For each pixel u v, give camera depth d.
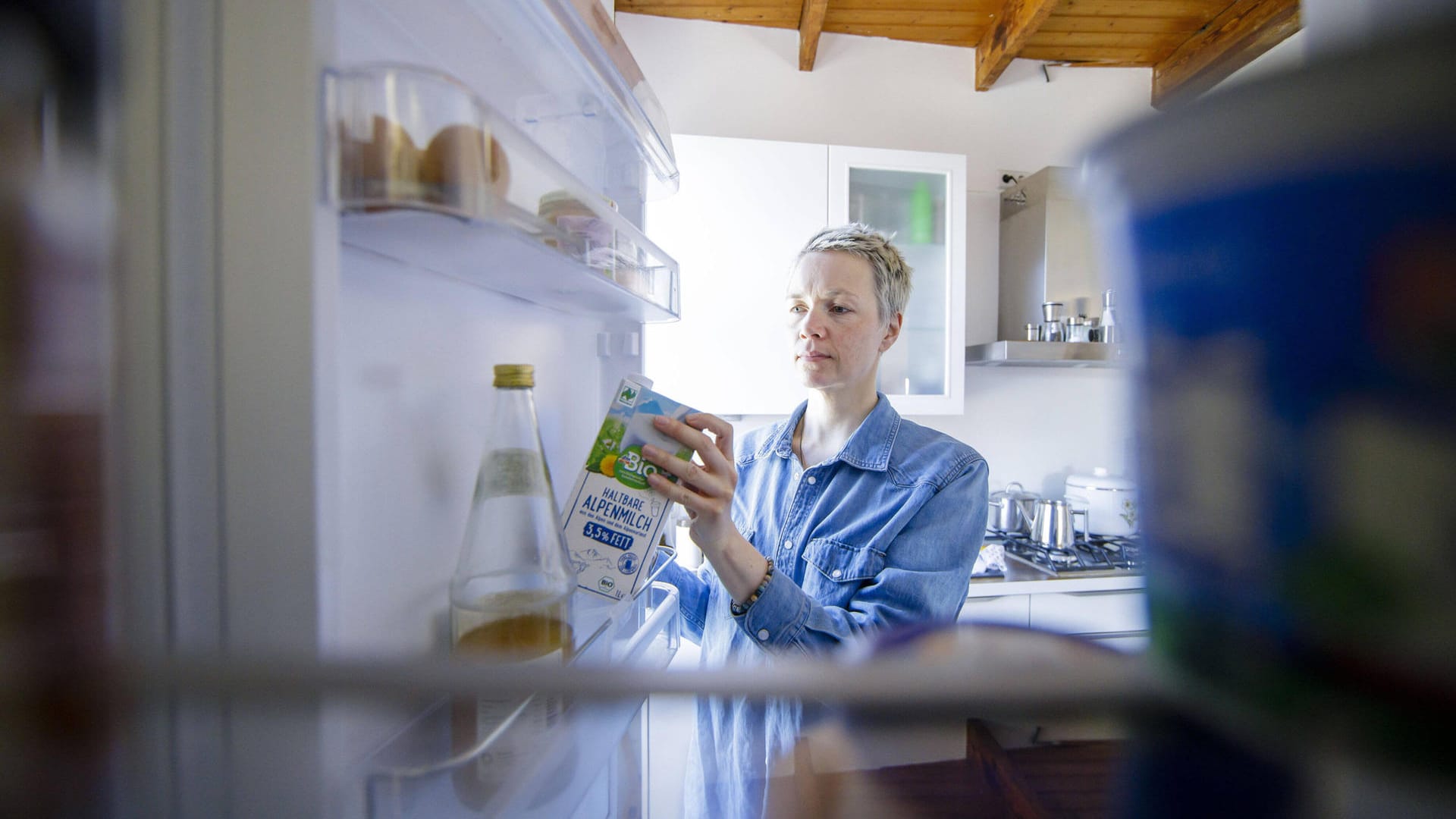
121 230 0.19
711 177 1.65
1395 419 0.12
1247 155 0.14
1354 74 0.13
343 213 0.25
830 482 0.91
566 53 0.44
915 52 2.05
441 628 0.40
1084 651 0.15
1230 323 0.14
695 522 0.59
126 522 0.19
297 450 0.21
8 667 0.17
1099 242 0.16
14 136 0.17
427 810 0.27
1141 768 0.13
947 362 1.79
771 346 1.68
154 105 0.20
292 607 0.21
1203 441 0.14
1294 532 0.13
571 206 0.37
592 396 0.68
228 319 0.21
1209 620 0.13
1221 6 1.81
